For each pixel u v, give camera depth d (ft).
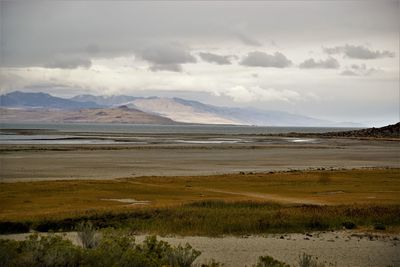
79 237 62.08
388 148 347.15
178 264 48.19
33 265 44.52
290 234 73.72
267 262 48.47
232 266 54.60
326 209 92.53
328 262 57.62
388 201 108.47
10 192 114.11
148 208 89.56
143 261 45.24
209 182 140.67
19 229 73.46
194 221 78.95
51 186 124.88
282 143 400.88
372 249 64.69
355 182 145.18
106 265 44.96
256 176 156.35
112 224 77.41
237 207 95.14
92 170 170.19
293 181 145.38
